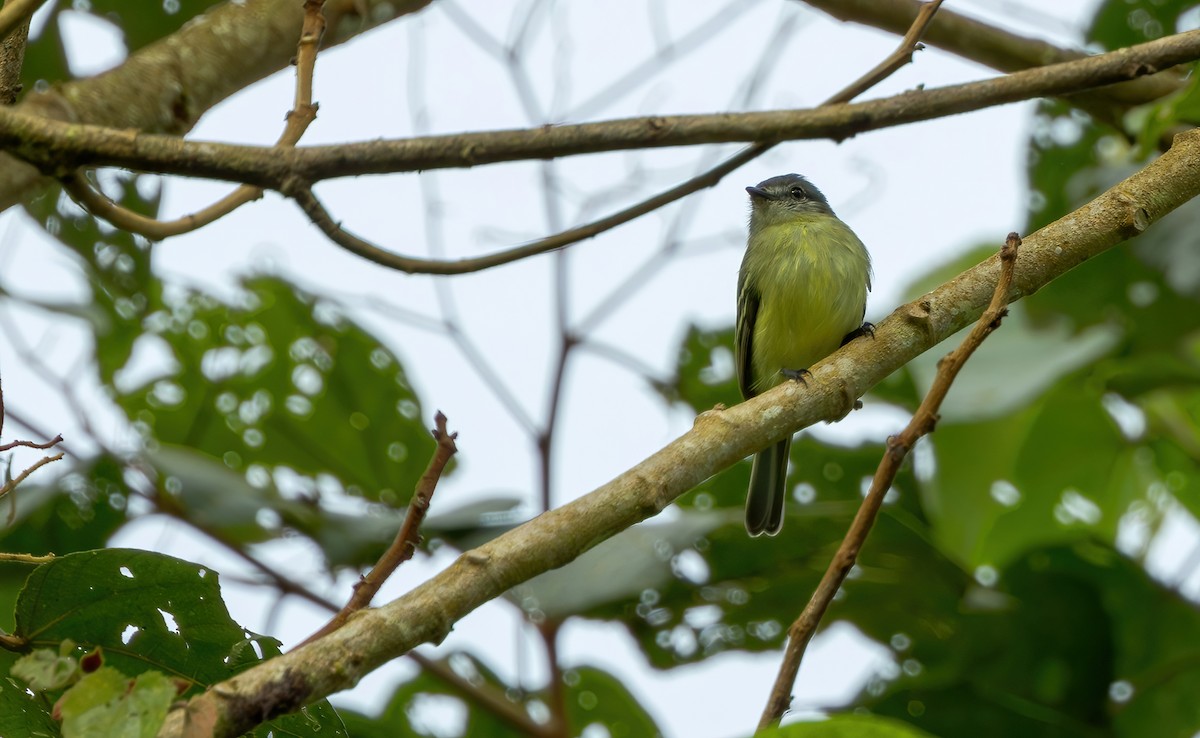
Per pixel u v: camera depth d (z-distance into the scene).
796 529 11.47
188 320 13.02
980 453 12.25
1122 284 12.30
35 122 5.66
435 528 10.94
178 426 13.27
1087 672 11.03
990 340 12.19
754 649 12.23
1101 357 11.48
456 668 11.88
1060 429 13.35
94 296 12.00
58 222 10.58
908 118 7.83
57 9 10.59
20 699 5.61
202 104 7.92
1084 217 7.16
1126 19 12.62
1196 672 10.94
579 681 12.28
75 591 5.55
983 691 10.57
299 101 6.80
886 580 11.65
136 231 6.43
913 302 7.00
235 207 6.86
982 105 8.01
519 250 7.71
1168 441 13.63
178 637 5.74
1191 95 8.96
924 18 8.35
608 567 10.54
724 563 11.70
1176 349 12.58
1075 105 10.53
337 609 10.74
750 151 8.18
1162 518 13.90
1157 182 7.17
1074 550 11.09
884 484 6.13
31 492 10.38
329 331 12.99
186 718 4.61
